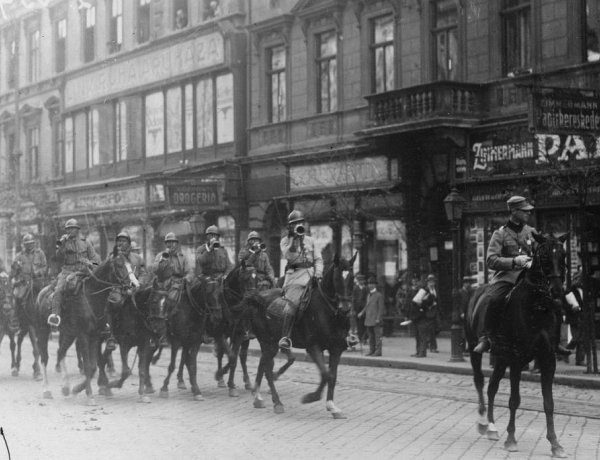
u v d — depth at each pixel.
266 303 15.62
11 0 52.84
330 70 34.91
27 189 48.75
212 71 39.34
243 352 18.38
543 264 11.84
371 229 32.56
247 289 17.34
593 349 20.25
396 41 32.00
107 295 16.80
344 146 33.41
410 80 31.56
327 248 33.97
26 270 20.88
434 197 30.73
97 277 16.88
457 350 23.16
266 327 15.59
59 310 16.92
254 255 17.89
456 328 23.19
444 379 20.47
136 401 16.88
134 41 43.78
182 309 17.14
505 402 16.52
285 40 36.44
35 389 18.81
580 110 23.09
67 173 49.31
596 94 23.39
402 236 31.25
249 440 12.66
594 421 14.42
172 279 17.28
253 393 17.45
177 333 17.14
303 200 34.66
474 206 28.88
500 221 28.20
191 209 37.03
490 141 28.45
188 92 41.16
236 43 38.22
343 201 32.03
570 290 22.23
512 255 12.77
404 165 30.67
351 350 26.59
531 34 27.98
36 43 51.75
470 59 29.70
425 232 30.70
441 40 30.73
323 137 34.78
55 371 22.30
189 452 11.73
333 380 14.88
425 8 30.98
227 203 37.81
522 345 12.07
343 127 34.00
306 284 15.28
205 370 22.52
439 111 28.38
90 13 47.28
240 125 38.38
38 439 12.68
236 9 38.25
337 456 11.52
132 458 11.31
